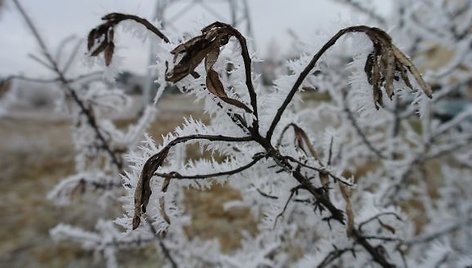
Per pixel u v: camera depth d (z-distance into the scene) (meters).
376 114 0.23
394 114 0.80
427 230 0.93
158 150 0.21
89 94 0.52
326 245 0.33
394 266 0.33
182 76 0.19
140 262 1.14
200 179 0.25
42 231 1.67
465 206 0.94
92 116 0.53
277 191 0.31
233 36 0.20
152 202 0.23
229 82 0.22
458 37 0.80
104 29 0.26
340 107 0.63
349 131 0.75
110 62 0.27
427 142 0.82
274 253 0.63
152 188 0.23
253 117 0.22
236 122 0.22
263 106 0.24
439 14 0.83
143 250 1.16
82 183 0.54
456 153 1.01
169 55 0.20
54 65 0.49
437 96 0.78
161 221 0.23
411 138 0.84
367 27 0.21
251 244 0.74
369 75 0.23
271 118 0.24
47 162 2.69
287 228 0.53
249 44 0.21
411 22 0.85
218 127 0.23
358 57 0.23
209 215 1.10
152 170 0.20
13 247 1.57
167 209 0.24
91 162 0.58
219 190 1.11
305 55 0.23
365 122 0.63
